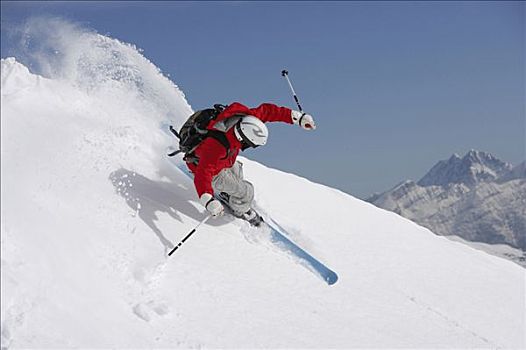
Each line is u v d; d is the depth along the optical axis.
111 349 3.75
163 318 4.26
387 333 5.31
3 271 3.71
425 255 7.17
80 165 5.16
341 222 7.20
